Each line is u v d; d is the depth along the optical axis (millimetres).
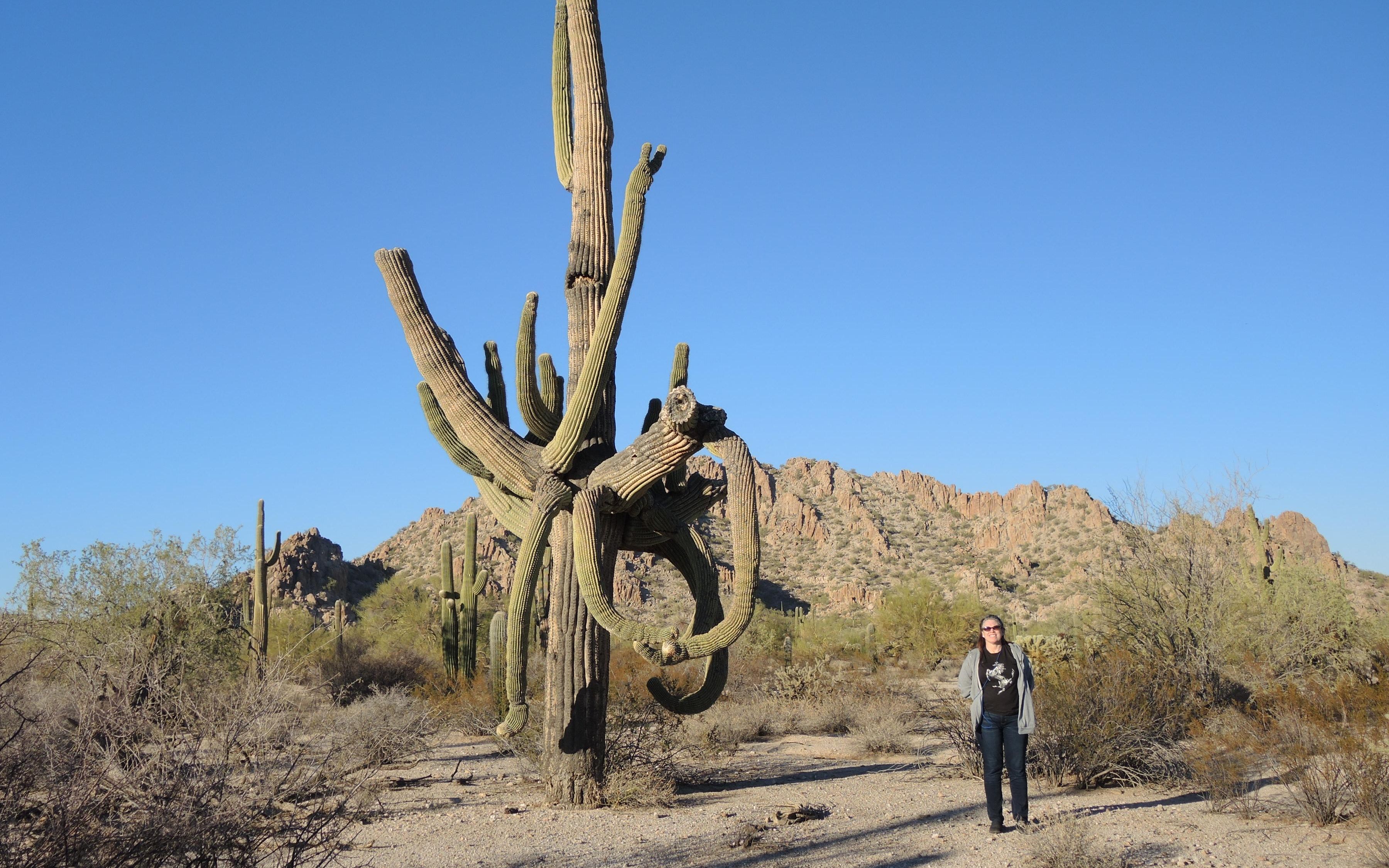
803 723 15562
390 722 10656
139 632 5660
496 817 8141
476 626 19859
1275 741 8930
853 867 6172
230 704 5012
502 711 10516
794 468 104688
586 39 9977
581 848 6879
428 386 9039
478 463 8961
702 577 8961
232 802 4430
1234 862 6145
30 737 4211
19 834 3973
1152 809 8016
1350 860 6172
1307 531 53250
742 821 7742
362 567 73750
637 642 7730
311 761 5566
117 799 4230
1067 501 86688
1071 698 9570
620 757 9266
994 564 80250
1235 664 14273
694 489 9117
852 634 36469
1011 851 6457
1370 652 15102
